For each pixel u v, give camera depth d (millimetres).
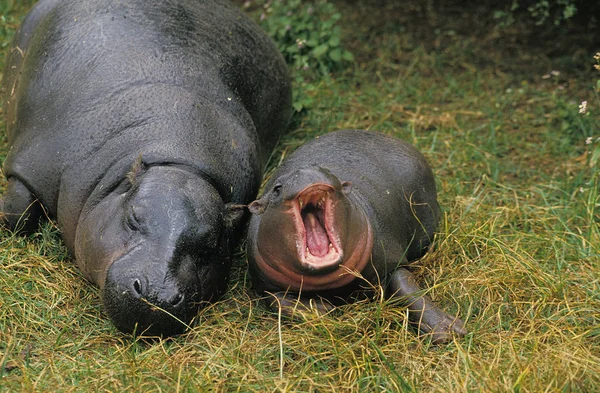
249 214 13758
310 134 17609
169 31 14328
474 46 21484
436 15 22656
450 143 17516
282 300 12219
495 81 20109
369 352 11125
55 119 13469
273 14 20016
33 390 10273
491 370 10562
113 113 13141
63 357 11148
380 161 13938
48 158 13211
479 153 17156
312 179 11328
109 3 14531
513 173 16922
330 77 19609
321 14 21188
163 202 11695
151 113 13070
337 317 12078
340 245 11406
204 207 11938
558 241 13977
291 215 11438
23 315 11836
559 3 19812
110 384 10555
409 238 13672
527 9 22078
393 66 20578
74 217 12797
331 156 13883
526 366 10586
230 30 15375
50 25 14680
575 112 18031
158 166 12375
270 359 11328
